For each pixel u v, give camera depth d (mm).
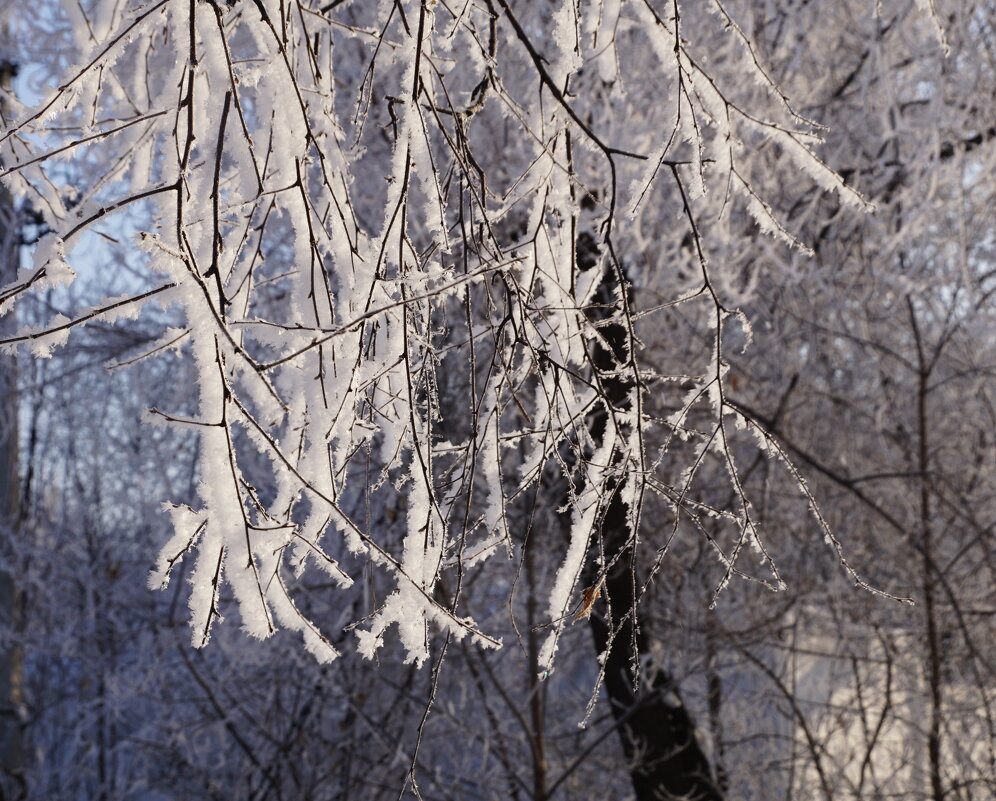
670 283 5238
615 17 2182
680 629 5883
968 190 4691
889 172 4789
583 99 3971
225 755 6871
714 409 1804
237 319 1649
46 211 2207
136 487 8172
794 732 6000
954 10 4449
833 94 5145
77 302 7453
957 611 5453
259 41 1675
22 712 7074
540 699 5762
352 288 1548
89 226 1406
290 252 5352
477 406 1714
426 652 1476
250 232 1687
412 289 1612
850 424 6840
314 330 1500
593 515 1747
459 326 4766
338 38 4711
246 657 6059
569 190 1925
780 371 6266
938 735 5723
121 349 6422
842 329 5805
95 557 7863
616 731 6363
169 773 6781
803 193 5188
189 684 6762
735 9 4156
